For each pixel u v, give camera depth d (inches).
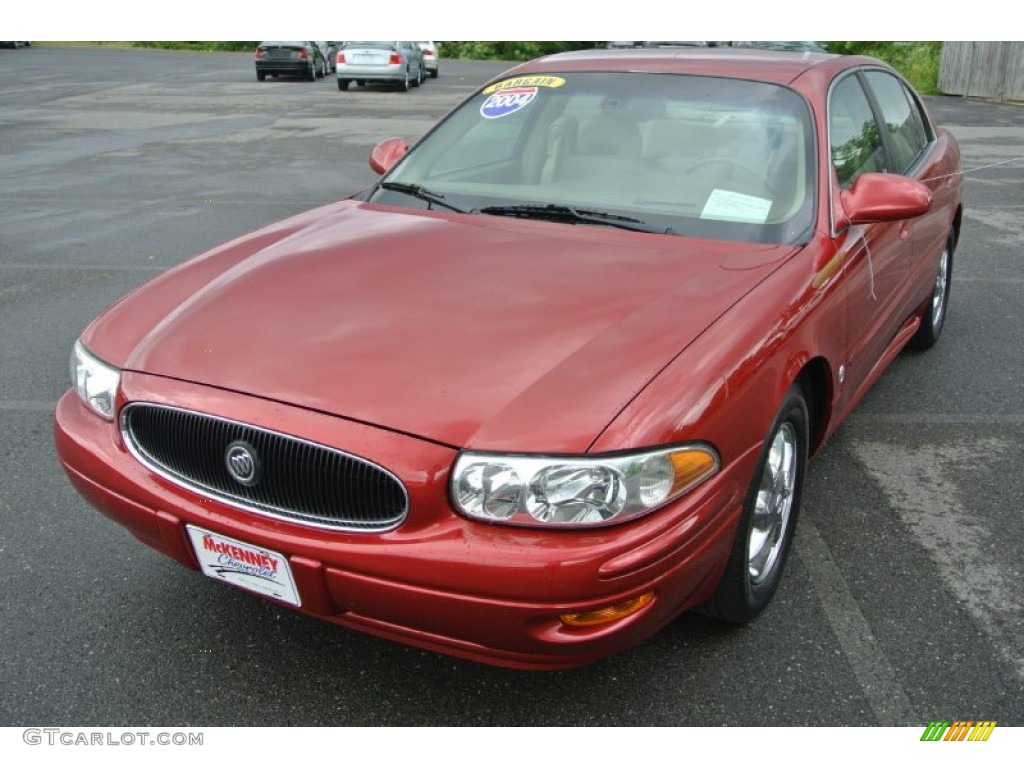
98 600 116.0
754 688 102.0
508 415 84.6
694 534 87.3
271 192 382.3
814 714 98.3
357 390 88.9
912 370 194.7
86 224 323.6
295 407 88.5
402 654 107.3
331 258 115.3
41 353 199.2
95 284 251.3
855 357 133.0
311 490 88.0
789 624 112.3
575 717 98.0
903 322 168.7
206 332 100.8
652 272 109.1
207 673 104.0
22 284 250.7
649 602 86.2
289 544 87.5
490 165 140.9
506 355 92.0
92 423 103.3
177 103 737.0
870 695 101.1
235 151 492.1
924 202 120.6
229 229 317.1
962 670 105.0
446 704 100.0
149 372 97.6
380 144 159.6
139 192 381.7
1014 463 154.6
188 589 118.5
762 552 110.3
